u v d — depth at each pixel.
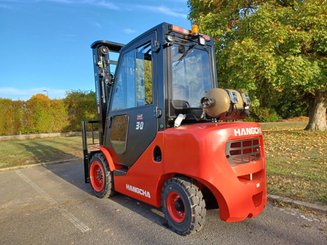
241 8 11.23
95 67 5.39
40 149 11.69
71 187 6.04
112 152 4.84
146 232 3.65
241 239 3.35
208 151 3.13
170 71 3.77
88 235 3.64
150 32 3.90
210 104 3.51
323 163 6.55
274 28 9.20
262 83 11.95
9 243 3.49
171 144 3.48
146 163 3.92
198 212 3.35
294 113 27.47
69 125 19.19
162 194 3.74
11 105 17.28
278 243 3.23
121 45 5.38
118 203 4.83
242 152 3.41
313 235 3.39
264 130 15.66
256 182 3.52
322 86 10.56
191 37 4.11
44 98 18.64
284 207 4.29
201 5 12.50
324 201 4.26
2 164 8.67
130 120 4.31
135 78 4.25
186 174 3.29
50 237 3.62
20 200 5.24
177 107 3.80
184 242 3.33
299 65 9.32
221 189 3.17
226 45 10.40
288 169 6.09
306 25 9.67
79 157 9.76
